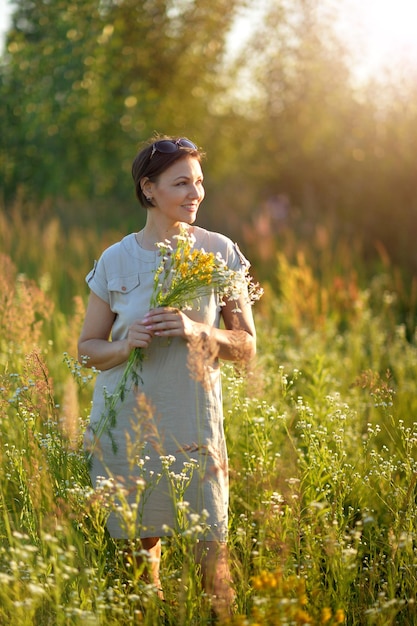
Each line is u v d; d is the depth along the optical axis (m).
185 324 2.96
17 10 13.09
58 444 3.25
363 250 10.17
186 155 3.07
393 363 5.98
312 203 11.21
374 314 7.91
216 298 3.17
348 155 11.88
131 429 3.07
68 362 3.39
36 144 13.38
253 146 13.59
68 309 7.17
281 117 13.09
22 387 3.44
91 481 3.19
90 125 13.04
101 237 10.16
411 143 10.94
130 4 12.59
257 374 3.74
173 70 13.08
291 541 3.15
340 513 3.25
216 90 13.39
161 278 3.08
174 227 3.16
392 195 10.89
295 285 7.55
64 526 2.87
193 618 2.76
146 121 12.86
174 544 3.02
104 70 12.55
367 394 4.84
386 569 3.20
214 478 3.05
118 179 13.06
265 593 2.50
